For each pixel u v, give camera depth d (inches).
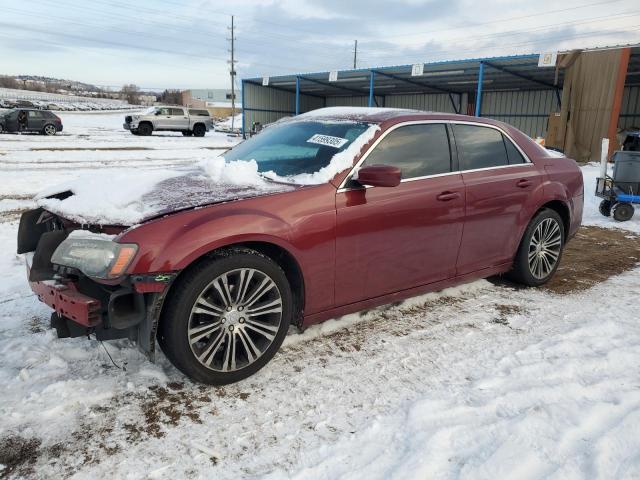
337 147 133.3
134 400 103.6
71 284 104.1
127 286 98.2
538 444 90.0
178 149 793.6
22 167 486.9
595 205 350.3
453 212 144.6
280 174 132.1
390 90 1378.0
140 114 1217.4
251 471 84.5
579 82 741.9
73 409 99.7
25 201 321.7
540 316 151.4
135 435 93.0
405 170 137.1
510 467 84.0
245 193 115.6
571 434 92.9
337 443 91.7
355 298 130.0
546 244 178.5
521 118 1203.2
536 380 113.4
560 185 179.2
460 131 154.6
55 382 107.3
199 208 106.2
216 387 109.4
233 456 88.1
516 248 169.9
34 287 113.4
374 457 87.7
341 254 122.6
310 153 135.9
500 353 126.8
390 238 131.3
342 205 121.3
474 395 107.3
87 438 91.7
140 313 99.7
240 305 108.2
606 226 292.2
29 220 127.4
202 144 951.0
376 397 106.9
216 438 92.8
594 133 727.1
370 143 131.4
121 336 104.7
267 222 109.3
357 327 141.5
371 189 127.3
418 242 138.5
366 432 94.8
